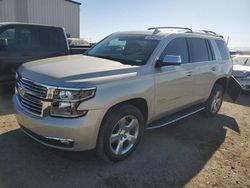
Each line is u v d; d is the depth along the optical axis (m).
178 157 4.27
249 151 4.73
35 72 3.62
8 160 3.74
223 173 3.91
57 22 25.47
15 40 6.54
